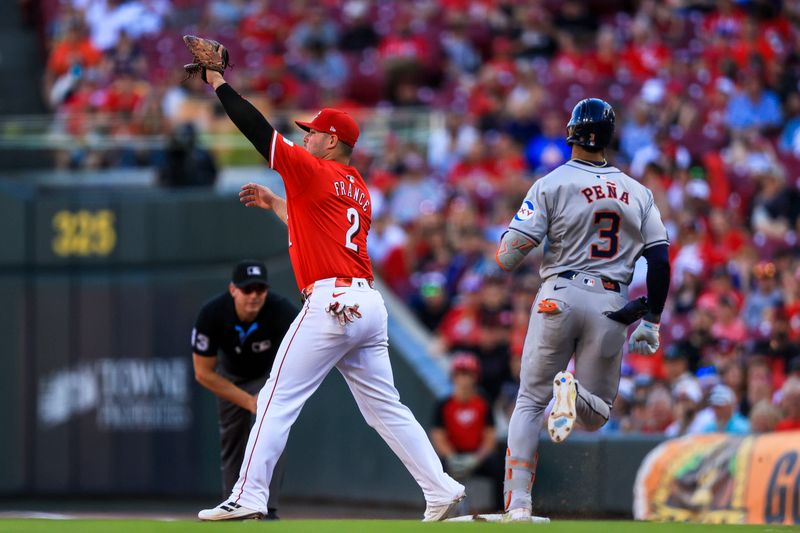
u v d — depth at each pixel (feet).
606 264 67.82
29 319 143.95
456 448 116.47
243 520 64.80
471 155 171.32
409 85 199.21
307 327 66.23
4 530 50.70
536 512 90.38
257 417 66.54
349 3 217.36
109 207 143.13
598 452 95.66
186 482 139.13
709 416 106.73
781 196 149.38
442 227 151.64
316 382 66.90
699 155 160.86
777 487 88.99
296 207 66.54
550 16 215.72
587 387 68.18
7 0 226.79
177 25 211.61
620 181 68.23
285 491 136.67
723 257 137.80
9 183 146.51
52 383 143.43
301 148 66.39
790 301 122.83
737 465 92.17
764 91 178.19
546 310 67.36
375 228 157.48
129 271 142.31
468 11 213.46
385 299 138.92
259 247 136.67
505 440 116.37
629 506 95.66
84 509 131.75
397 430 68.95
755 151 163.63
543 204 67.82
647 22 202.08
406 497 122.72
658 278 67.56
